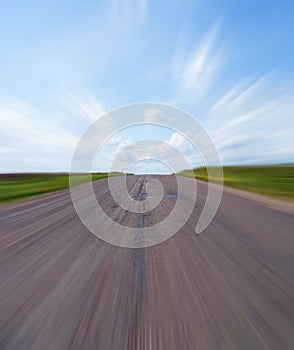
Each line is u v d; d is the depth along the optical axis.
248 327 1.77
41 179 26.33
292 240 3.80
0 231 4.71
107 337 1.69
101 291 2.36
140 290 2.35
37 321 1.90
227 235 4.11
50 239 4.12
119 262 3.10
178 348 1.57
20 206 7.90
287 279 2.52
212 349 1.55
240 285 2.41
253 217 5.43
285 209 6.36
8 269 2.93
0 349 1.60
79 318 1.92
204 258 3.14
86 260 3.18
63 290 2.39
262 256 3.16
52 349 1.59
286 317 1.89
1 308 2.10
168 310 2.00
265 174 22.30
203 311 1.98
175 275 2.67
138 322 1.85
